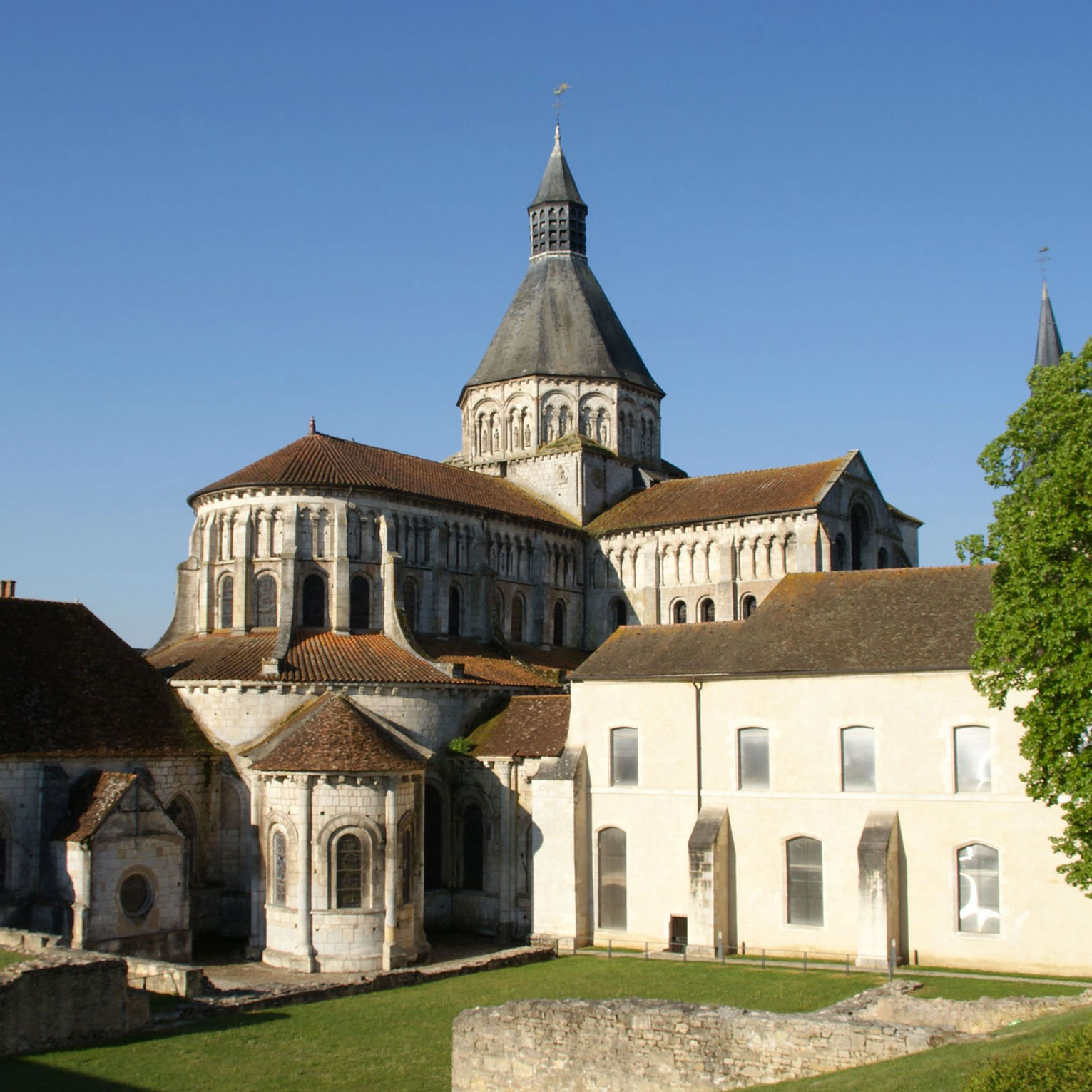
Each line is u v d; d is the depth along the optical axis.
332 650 69.94
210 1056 37.66
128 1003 39.94
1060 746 38.66
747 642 58.38
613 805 59.88
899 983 37.25
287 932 56.31
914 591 57.09
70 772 57.19
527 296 103.12
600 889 60.00
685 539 89.19
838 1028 29.86
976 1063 25.80
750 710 56.53
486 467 100.56
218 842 63.31
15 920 53.88
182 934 56.72
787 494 86.06
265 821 58.12
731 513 86.50
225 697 64.19
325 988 46.62
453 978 51.50
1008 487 42.75
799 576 61.38
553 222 103.88
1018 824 49.84
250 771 62.34
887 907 50.50
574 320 101.31
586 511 95.69
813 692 55.00
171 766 61.69
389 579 75.12
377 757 57.59
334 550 74.31
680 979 49.66
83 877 53.25
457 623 82.25
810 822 54.25
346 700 61.88
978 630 41.66
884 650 53.97
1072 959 48.28
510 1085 33.28
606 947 59.03
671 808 58.12
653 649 61.38
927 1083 25.52
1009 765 50.34
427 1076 36.06
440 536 80.81
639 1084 31.64
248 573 73.94
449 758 68.25
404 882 58.12
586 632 93.75
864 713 53.59
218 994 45.72
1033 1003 32.81
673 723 58.59
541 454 97.44
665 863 58.03
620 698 60.38
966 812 50.91
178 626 76.38
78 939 52.66
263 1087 34.84
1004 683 41.12
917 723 52.38
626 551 92.44
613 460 99.25
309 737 58.56
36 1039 37.50
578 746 61.31
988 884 50.34
